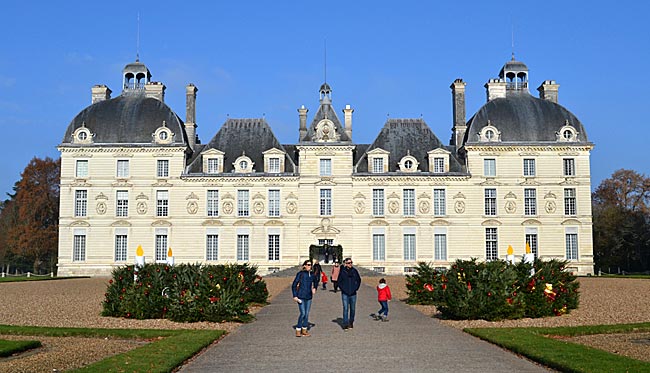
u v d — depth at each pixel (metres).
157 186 79.62
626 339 23.28
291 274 75.44
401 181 79.69
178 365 18.67
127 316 30.83
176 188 79.69
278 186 79.69
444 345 22.11
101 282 63.91
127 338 24.53
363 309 35.09
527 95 83.38
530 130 80.44
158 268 31.94
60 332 25.20
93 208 79.50
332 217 79.12
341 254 78.19
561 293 31.70
